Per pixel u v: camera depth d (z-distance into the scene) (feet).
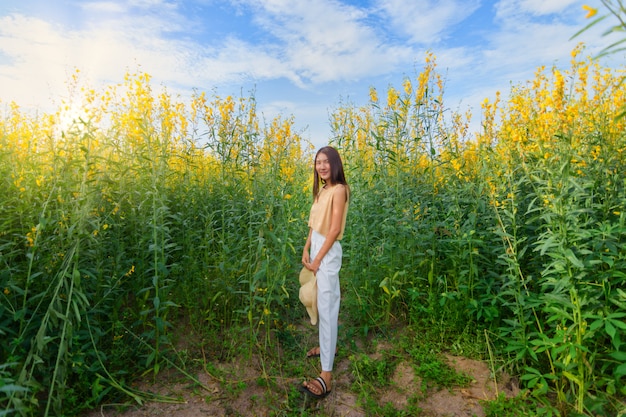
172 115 12.16
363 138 15.67
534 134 8.77
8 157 10.26
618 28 3.71
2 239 8.08
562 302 7.32
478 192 10.66
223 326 10.87
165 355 9.29
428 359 9.37
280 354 10.01
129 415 7.41
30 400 5.94
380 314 11.50
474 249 10.38
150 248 8.55
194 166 12.37
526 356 8.71
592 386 7.58
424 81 11.57
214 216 12.98
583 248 7.79
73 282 7.23
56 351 7.60
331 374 8.90
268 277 9.61
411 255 11.30
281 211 10.62
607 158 8.79
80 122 8.15
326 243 8.57
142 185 10.43
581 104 8.82
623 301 7.22
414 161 12.18
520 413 7.27
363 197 12.32
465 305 10.31
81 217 7.72
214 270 11.52
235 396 8.19
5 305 7.41
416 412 7.72
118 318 9.66
